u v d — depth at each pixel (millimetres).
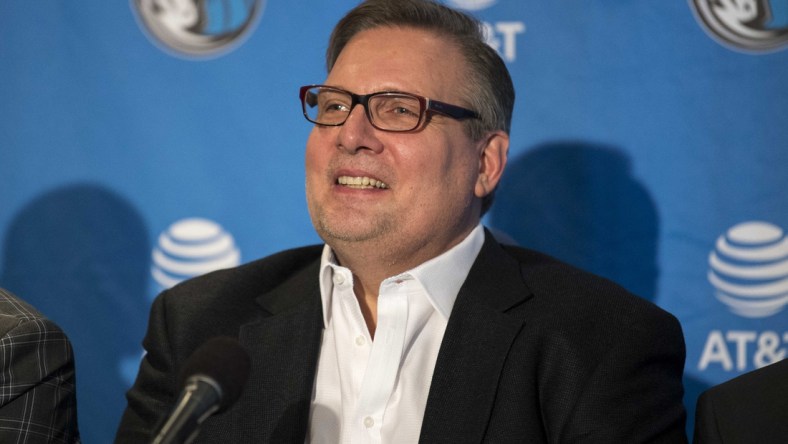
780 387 4430
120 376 6934
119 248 6906
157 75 6867
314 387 5086
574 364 4766
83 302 6926
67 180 6906
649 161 6695
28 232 6926
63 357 5258
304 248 5812
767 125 6609
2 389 5012
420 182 4906
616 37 6707
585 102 6734
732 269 6648
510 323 4922
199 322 5340
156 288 6902
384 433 4871
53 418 5137
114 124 6891
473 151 5191
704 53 6652
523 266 5395
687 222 6676
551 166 6766
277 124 6863
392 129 4906
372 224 4852
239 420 4969
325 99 5090
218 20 6852
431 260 5117
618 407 4672
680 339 5055
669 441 4723
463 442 4621
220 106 6863
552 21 6730
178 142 6875
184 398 3451
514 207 6805
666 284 6691
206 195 6883
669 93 6680
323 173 4969
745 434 4363
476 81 5188
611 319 4926
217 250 6883
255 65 6867
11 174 6918
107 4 6867
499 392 4762
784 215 6605
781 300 6609
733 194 6645
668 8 6672
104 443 6934
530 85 6762
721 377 6672
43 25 6891
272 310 5375
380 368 4953
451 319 4980
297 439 4902
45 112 6902
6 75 6910
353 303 5121
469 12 6754
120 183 6891
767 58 6605
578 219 6762
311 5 6836
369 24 5277
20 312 5258
